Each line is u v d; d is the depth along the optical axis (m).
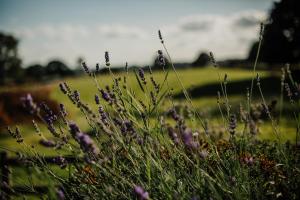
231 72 59.44
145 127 3.52
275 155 4.61
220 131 5.64
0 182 3.39
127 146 3.64
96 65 4.04
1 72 94.44
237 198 3.14
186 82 43.59
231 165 3.62
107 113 3.94
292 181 3.61
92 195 3.66
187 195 3.12
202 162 3.67
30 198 3.77
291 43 46.84
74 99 3.88
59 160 3.68
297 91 4.10
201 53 88.00
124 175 3.71
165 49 3.78
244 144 4.62
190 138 2.98
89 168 4.23
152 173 3.46
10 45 95.75
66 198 3.71
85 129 10.99
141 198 2.66
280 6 46.25
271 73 50.94
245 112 5.07
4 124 18.45
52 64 107.50
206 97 31.41
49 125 3.65
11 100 19.94
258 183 3.70
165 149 4.00
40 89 24.22
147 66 4.17
